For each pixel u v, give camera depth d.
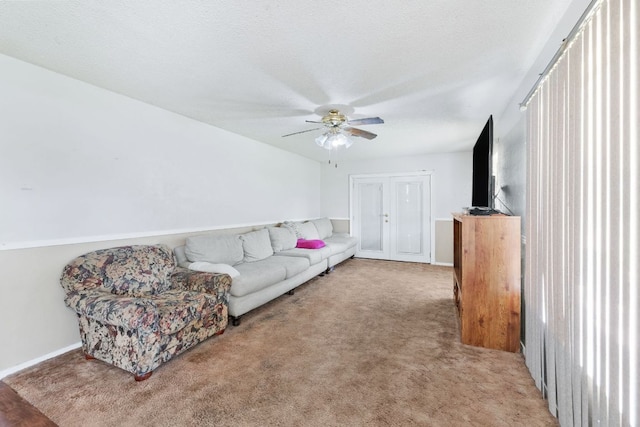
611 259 1.03
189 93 2.62
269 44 1.81
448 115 3.20
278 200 5.10
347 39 1.76
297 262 3.69
